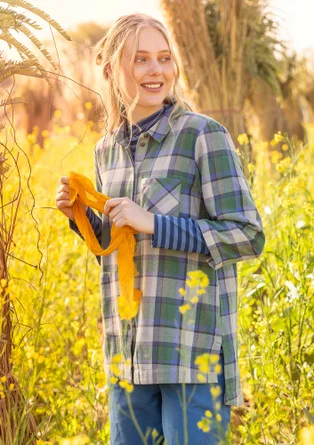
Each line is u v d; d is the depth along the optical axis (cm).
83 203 253
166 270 234
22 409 265
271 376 316
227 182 235
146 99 242
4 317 253
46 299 382
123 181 248
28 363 293
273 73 593
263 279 362
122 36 247
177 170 238
